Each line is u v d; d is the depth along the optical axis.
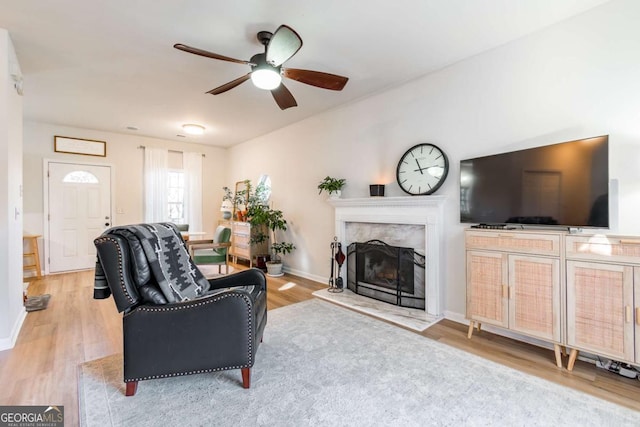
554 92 2.37
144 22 2.32
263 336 2.60
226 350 1.82
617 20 2.09
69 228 5.21
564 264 2.04
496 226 2.55
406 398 1.76
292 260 5.11
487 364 2.14
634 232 2.04
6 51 2.39
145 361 1.76
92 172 5.44
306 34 2.48
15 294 2.65
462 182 2.83
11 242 2.51
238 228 5.78
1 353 2.29
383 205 3.54
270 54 2.14
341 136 4.20
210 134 5.77
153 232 2.09
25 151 4.85
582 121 2.24
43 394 1.79
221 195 6.99
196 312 1.80
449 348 2.39
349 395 1.79
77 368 2.08
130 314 1.77
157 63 2.96
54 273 5.05
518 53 2.55
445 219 3.07
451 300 3.03
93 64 2.98
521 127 2.54
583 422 1.57
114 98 3.88
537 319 2.17
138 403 1.71
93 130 5.44
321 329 2.76
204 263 4.63
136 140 5.88
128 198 5.80
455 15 2.24
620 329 1.82
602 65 2.16
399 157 3.49
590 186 2.02
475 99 2.83
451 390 1.84
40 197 4.97
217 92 2.71
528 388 1.86
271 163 5.59
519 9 2.18
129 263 1.83
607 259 1.88
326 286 4.29
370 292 3.73
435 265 3.08
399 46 2.67
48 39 2.54
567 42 2.30
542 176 2.27
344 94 3.77
